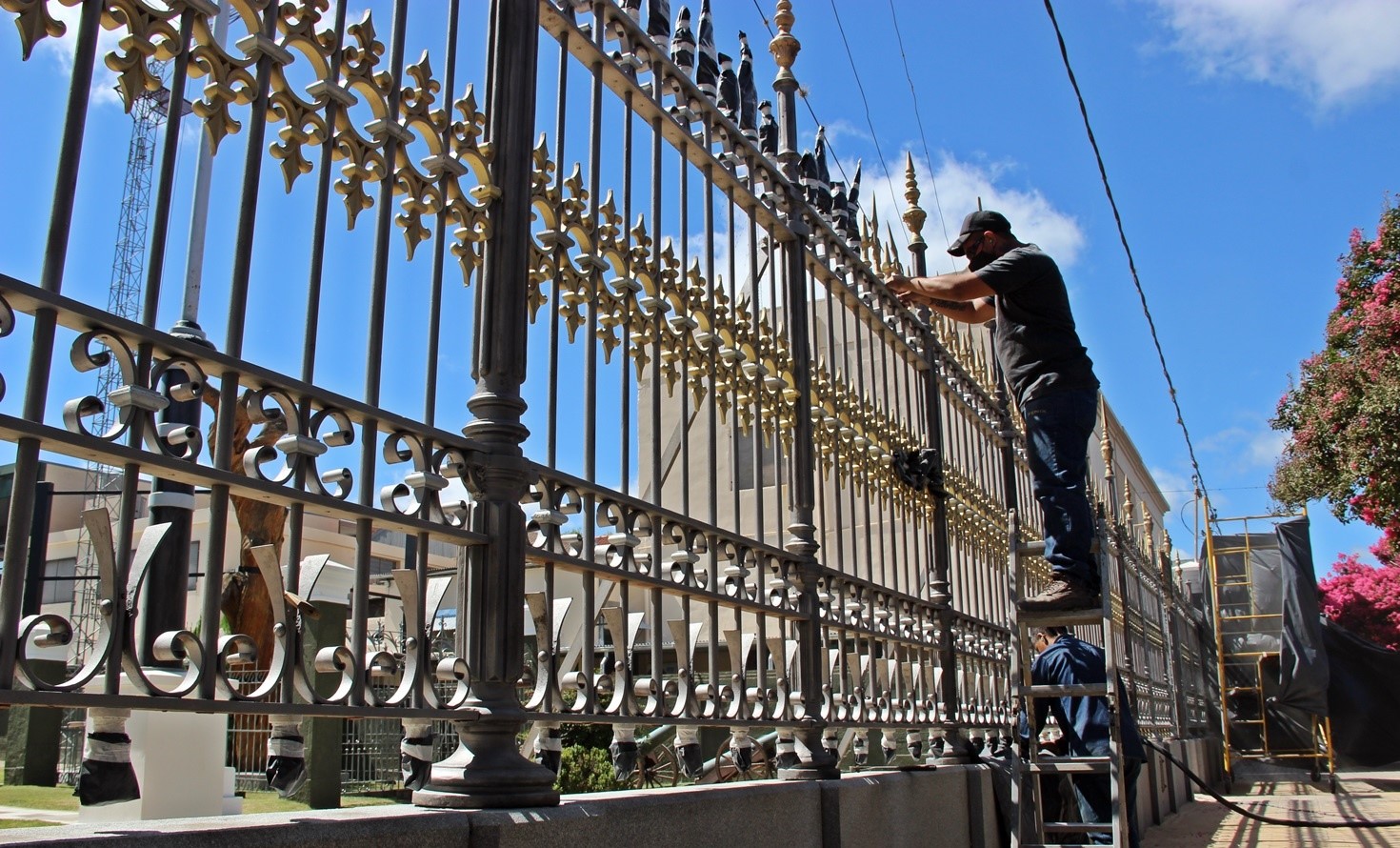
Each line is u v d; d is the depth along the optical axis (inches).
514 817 106.5
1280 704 729.6
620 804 122.8
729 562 171.9
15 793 216.8
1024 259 225.3
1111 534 403.9
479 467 116.7
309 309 97.0
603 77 152.0
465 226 120.3
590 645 131.6
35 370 75.1
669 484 337.1
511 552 117.0
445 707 109.4
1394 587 1224.2
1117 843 220.2
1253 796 674.2
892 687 245.1
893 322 276.4
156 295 83.4
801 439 201.5
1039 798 232.2
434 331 112.6
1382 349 632.4
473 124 123.3
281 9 98.4
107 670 77.7
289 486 92.4
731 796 148.1
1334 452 658.2
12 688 71.5
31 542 128.4
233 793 152.1
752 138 199.2
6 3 76.5
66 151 78.4
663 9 170.9
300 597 103.6
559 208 137.1
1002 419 364.5
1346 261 674.8
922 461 267.9
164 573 123.7
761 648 176.4
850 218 248.7
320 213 99.7
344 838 88.0
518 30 131.4
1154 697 511.5
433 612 114.9
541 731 127.2
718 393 177.3
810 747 187.2
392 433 106.0
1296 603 729.0
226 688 85.1
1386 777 804.0
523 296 125.1
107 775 80.7
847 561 354.9
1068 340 228.5
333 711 94.3
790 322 208.1
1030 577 371.2
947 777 247.1
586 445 136.3
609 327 144.6
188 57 87.6
